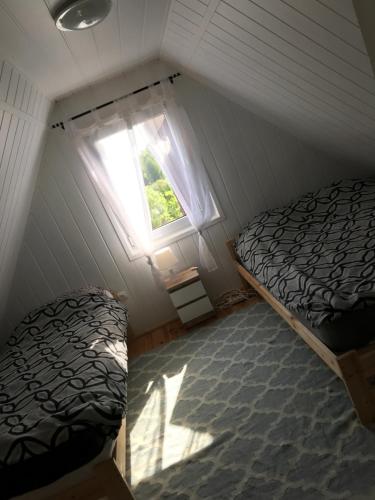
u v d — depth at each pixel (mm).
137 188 3789
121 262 3986
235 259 4035
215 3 2127
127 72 3686
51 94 3291
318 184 4090
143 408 2975
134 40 2953
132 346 3949
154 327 4129
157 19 2676
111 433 1954
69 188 3809
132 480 2352
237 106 3896
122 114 3676
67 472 1880
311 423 2244
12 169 2775
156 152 3777
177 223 4094
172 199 4066
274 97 3174
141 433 2727
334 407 2283
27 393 2371
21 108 2604
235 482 2084
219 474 2170
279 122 3771
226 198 4035
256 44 2385
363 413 2080
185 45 3053
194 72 3609
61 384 2309
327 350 2137
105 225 3900
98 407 1977
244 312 3760
